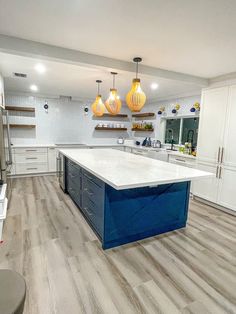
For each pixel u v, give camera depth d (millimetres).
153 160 3146
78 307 1503
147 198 2373
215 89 3518
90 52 2527
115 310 1488
